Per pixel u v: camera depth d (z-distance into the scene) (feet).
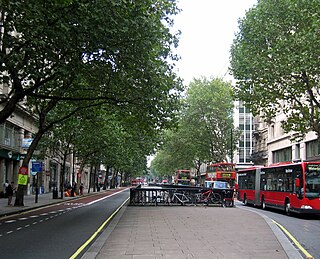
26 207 83.97
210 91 210.59
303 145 147.33
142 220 59.00
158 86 66.95
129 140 165.48
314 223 62.75
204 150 220.64
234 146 217.15
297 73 80.79
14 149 128.67
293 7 82.23
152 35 59.36
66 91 78.23
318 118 90.12
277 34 85.76
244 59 88.58
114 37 55.72
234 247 34.27
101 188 293.84
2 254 32.71
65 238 41.75
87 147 144.66
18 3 43.91
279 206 83.51
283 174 82.43
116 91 71.20
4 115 63.87
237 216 66.33
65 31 49.67
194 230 46.55
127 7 53.67
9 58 53.06
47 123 122.31
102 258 29.37
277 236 41.45
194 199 98.48
